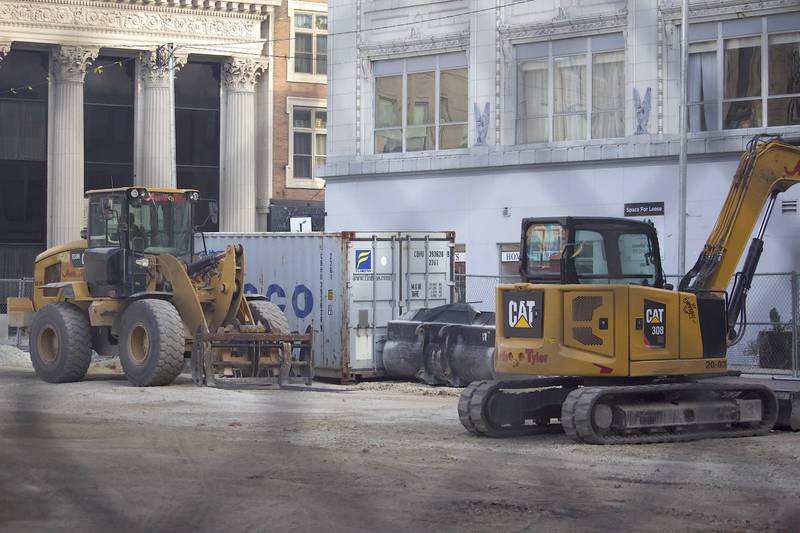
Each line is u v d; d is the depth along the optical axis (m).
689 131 35.06
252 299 27.58
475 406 17.98
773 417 18.89
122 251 27.09
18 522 11.60
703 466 15.41
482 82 38.91
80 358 27.20
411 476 14.43
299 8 61.56
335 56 42.19
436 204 39.88
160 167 56.97
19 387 26.28
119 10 56.00
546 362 17.56
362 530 11.38
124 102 58.00
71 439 17.58
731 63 34.47
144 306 25.80
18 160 55.88
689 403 18.16
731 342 19.17
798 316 29.81
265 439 17.72
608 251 18.05
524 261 18.31
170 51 53.28
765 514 12.33
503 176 38.34
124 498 12.83
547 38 37.69
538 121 38.09
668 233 35.09
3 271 55.81
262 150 61.19
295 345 26.69
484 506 12.57
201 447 16.78
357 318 28.89
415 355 27.83
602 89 36.81
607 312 17.42
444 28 39.91
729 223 19.00
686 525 11.76
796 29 33.47
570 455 16.28
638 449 16.92
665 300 17.84
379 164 40.91
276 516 11.95
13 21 53.97
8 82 55.81
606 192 36.25
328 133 42.44
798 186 32.19
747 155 19.12
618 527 11.63
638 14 35.72
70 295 27.56
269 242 30.58
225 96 59.72
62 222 55.12
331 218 42.34
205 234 31.58
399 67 41.22
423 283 29.88
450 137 40.03
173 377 25.80
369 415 21.17
